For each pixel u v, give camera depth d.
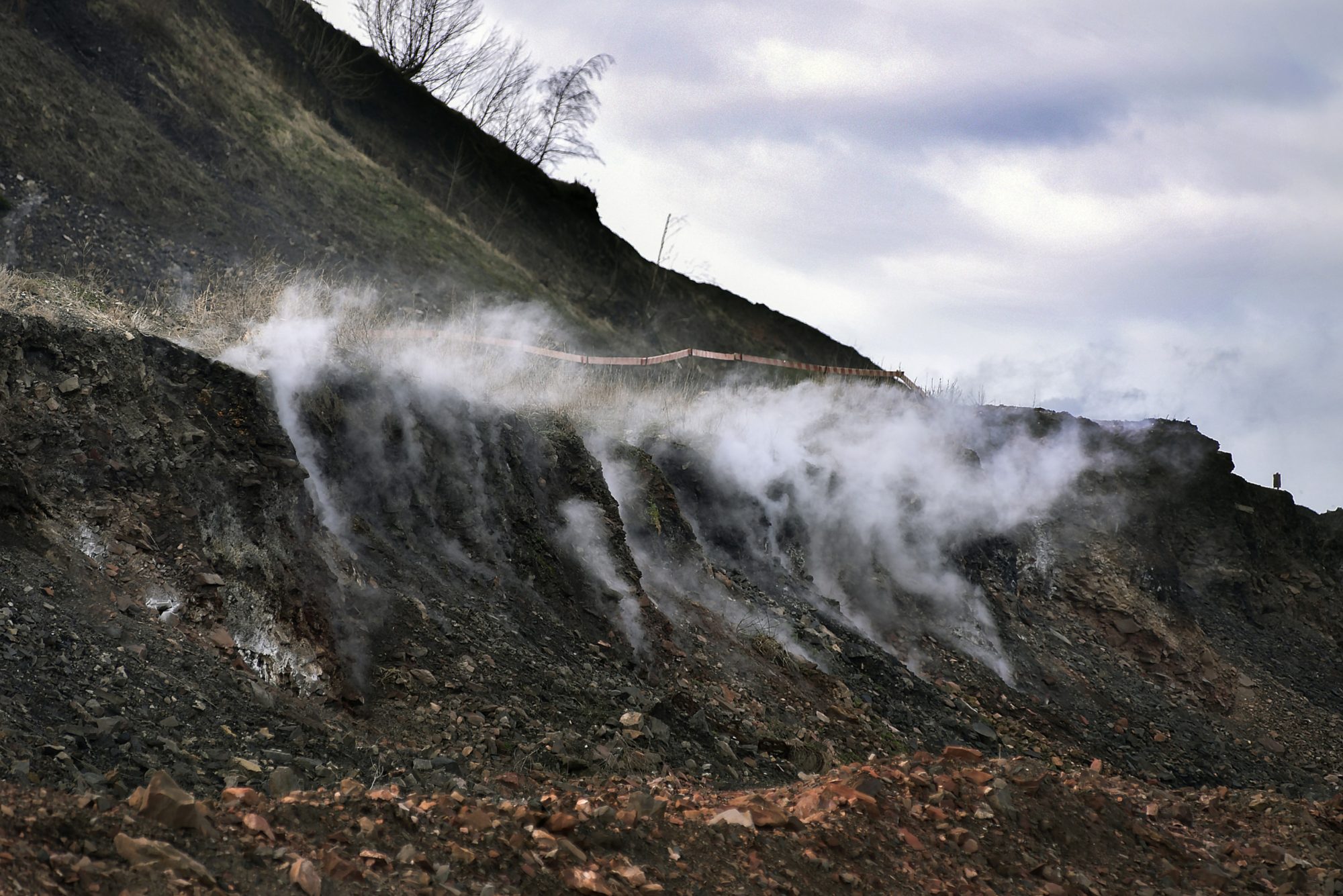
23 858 3.58
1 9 19.83
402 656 7.85
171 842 4.07
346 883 4.23
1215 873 7.85
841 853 6.13
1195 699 20.61
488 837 4.90
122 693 5.43
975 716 14.05
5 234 15.54
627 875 5.06
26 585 5.82
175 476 7.29
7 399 6.87
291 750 5.79
